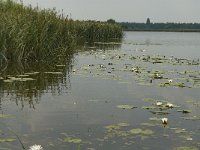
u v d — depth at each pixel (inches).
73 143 208.1
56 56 613.0
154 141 215.3
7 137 215.5
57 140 212.4
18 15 563.5
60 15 681.6
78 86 383.2
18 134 221.3
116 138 219.0
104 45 1107.9
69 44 703.1
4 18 535.8
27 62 541.6
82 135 222.8
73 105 297.7
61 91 353.7
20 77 426.6
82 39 1283.2
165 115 275.9
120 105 298.2
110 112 279.4
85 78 437.4
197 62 659.4
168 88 386.3
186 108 299.6
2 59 506.0
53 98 321.7
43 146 202.1
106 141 213.2
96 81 417.7
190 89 382.6
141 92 361.1
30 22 553.0
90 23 1358.3
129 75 469.1
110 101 317.1
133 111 285.3
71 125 242.2
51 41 589.0
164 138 221.1
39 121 249.6
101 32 1432.1
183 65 603.5
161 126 246.5
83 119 257.6
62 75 453.7
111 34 1621.6
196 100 329.1
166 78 451.5
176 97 341.7
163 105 304.0
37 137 216.7
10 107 285.4
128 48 1043.3
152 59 693.9
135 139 217.9
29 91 348.5
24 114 266.2
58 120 253.3
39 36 561.9
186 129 241.1
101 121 254.1
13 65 514.3
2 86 368.8
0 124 240.8
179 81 430.9
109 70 512.1
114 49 955.3
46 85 382.9
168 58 731.4
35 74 453.1
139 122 254.8
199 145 209.8
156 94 352.8
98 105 301.4
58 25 639.1
